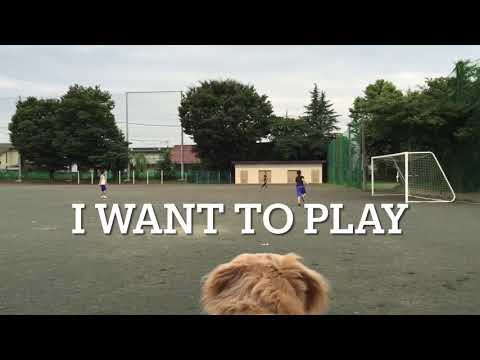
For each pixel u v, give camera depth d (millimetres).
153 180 64375
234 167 62250
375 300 5312
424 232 11656
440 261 7844
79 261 7922
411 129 25234
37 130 61594
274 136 64875
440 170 23953
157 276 6711
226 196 27562
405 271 7016
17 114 63188
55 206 20547
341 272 6961
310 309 1196
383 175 42281
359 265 7504
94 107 60031
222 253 8688
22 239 10648
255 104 62281
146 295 5566
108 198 26172
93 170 61750
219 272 1189
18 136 62375
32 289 5918
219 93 62500
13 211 18109
